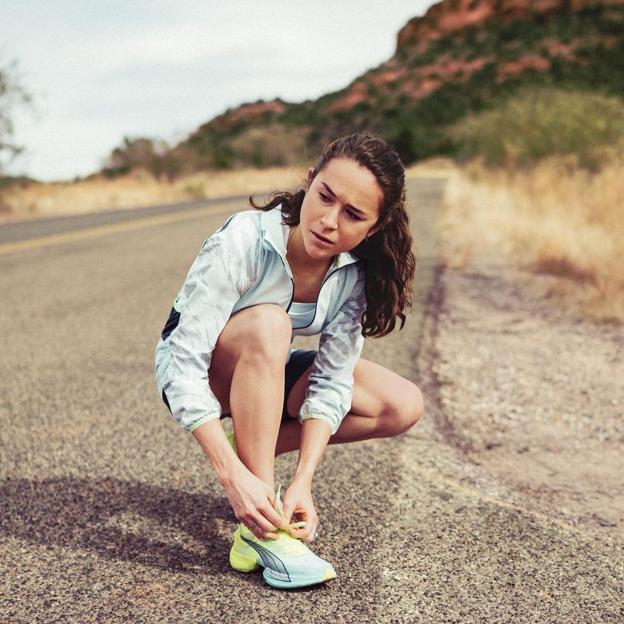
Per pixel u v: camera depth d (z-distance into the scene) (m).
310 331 2.06
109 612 1.85
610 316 5.18
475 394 3.68
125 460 2.80
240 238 1.88
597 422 3.34
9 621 1.82
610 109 14.46
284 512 1.91
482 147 19.11
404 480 2.64
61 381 3.79
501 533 2.29
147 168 26.09
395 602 1.91
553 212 9.67
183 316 1.90
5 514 2.37
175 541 2.21
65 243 9.40
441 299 5.77
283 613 1.85
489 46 95.56
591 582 2.04
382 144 1.75
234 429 1.92
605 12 94.19
